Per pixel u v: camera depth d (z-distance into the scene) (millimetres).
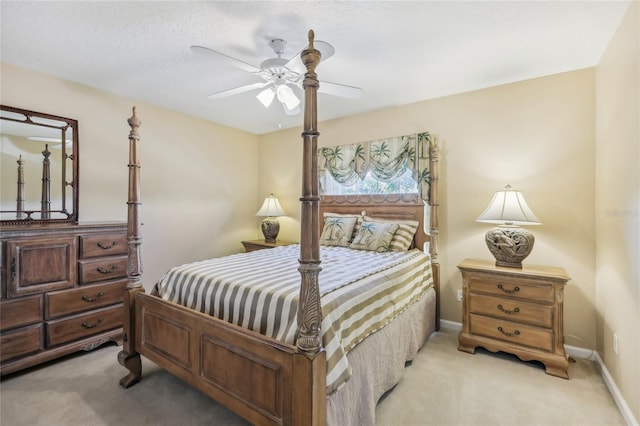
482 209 2928
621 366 1856
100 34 2027
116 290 2629
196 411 1809
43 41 2107
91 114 2914
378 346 1868
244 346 1467
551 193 2625
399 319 2223
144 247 3385
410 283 2459
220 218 4168
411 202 3250
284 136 4418
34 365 2230
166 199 3568
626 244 1804
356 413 1601
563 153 2580
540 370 2271
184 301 1963
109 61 2404
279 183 4477
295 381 1269
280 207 4207
